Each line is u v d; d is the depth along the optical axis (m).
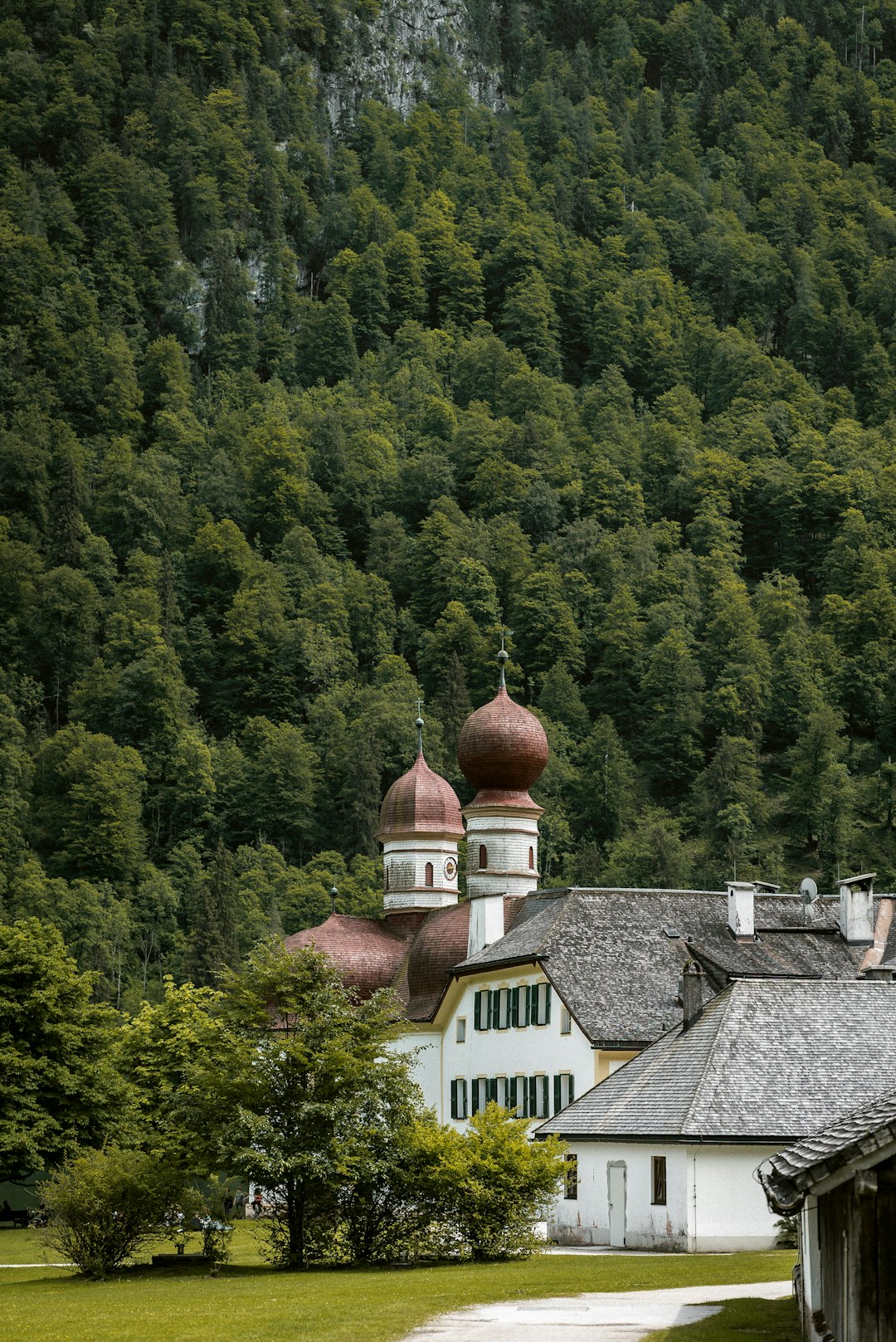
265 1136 63.72
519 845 124.81
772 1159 36.97
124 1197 65.31
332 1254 64.75
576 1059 93.25
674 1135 67.00
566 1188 75.00
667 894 100.25
